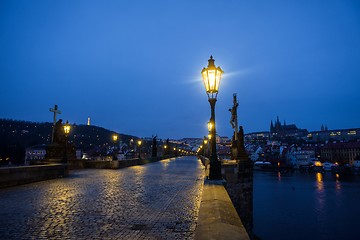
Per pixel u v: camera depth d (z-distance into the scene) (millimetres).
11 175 14555
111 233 6055
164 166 38406
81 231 6180
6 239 5570
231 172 24922
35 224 6723
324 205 66125
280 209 62781
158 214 7957
